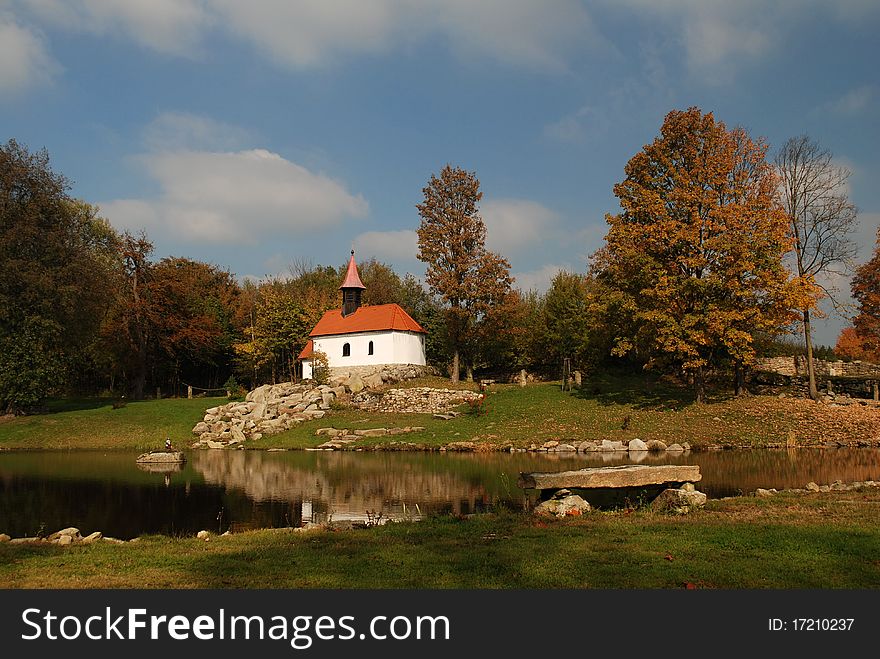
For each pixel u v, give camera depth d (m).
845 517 12.62
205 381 74.50
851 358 63.44
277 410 44.69
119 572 9.77
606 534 11.41
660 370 49.69
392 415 43.31
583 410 39.25
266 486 22.25
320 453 33.94
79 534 14.66
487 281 52.50
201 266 84.38
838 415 35.44
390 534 12.27
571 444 32.34
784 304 35.72
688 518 12.91
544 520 13.09
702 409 37.78
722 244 36.25
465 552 10.38
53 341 46.31
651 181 42.25
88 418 44.91
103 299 50.62
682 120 40.47
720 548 10.20
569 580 8.73
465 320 54.06
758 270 35.78
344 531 13.03
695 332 35.56
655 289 36.78
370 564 9.82
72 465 29.62
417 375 55.00
